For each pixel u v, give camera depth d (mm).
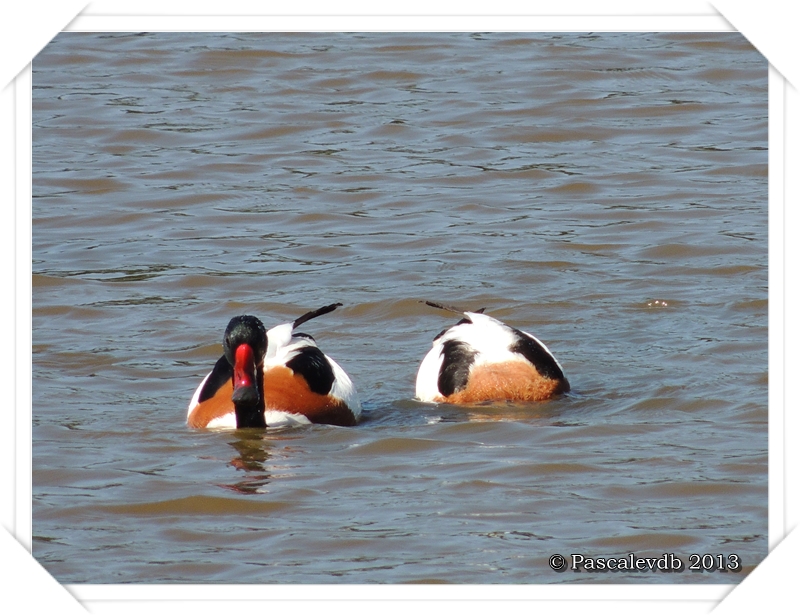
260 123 23719
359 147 22516
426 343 14992
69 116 24047
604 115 23859
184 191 20438
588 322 15344
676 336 14789
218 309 15883
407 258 17641
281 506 10344
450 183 20750
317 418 12453
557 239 18234
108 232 18828
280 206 19844
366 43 28250
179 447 11742
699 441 11656
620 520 10000
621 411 12602
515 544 9602
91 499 10500
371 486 10750
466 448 11648
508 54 27391
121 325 15312
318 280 16828
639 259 17453
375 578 9023
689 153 21953
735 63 26531
